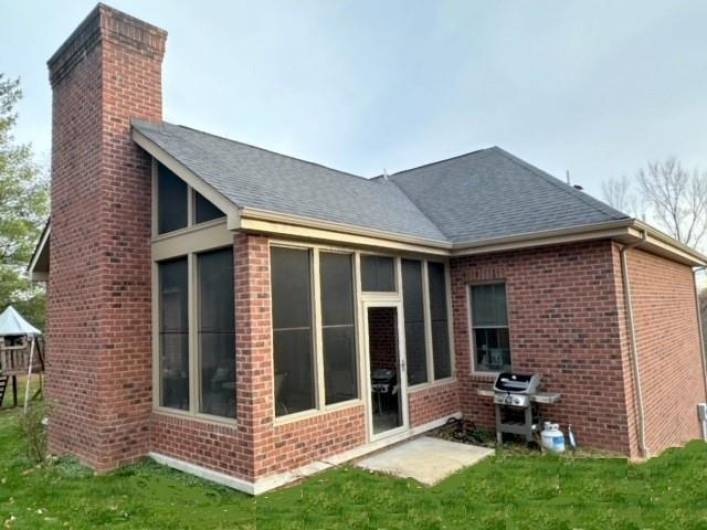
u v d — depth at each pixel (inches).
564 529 167.5
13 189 738.8
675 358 400.5
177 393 268.5
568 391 297.4
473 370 343.3
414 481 228.5
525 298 318.0
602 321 286.7
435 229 358.0
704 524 165.6
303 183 326.3
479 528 170.9
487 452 273.6
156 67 309.6
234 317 239.5
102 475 252.4
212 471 237.5
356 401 274.2
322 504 199.5
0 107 721.0
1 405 553.0
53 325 312.2
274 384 233.3
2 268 709.9
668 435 345.1
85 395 275.0
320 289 263.0
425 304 334.0
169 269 281.3
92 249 277.4
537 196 356.2
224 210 223.1
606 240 287.1
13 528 181.6
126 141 286.2
